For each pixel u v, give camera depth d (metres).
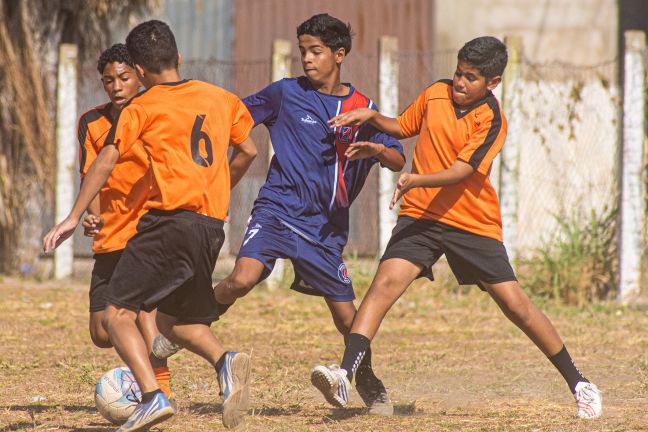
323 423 18.81
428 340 31.77
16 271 45.41
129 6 45.84
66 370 25.23
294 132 20.02
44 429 18.09
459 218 18.64
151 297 15.95
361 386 20.00
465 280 19.12
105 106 19.58
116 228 18.44
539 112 48.06
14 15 44.00
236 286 19.34
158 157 16.06
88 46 46.44
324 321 35.19
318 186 19.91
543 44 57.50
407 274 18.69
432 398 22.36
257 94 20.27
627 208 39.91
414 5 55.88
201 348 16.45
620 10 57.62
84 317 35.00
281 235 19.77
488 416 19.88
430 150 18.72
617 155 42.12
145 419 15.09
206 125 16.55
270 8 54.91
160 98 16.45
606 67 51.31
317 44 19.81
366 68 47.44
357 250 45.38
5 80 43.94
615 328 34.34
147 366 15.44
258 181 46.50
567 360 19.36
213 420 19.00
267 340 31.11
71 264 44.62
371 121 19.41
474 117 18.48
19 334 31.17
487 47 18.25
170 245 15.84
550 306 39.12
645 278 41.19
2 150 44.72
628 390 23.39
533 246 47.16
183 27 54.62
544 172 48.47
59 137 43.94
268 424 18.62
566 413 20.34
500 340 31.75
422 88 52.38
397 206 42.72
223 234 16.58
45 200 45.38
